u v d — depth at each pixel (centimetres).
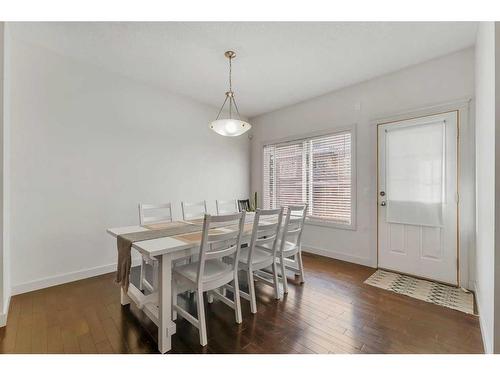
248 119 479
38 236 244
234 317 194
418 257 274
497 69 130
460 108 244
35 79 241
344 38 227
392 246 294
